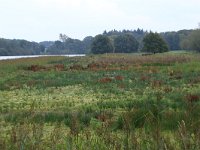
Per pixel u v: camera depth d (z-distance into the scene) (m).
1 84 20.84
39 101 14.84
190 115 5.95
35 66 34.91
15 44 171.00
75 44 191.12
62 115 9.88
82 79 23.38
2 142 4.82
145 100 12.32
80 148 4.52
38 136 5.02
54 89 18.92
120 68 32.72
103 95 16.30
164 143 4.16
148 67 33.25
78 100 14.98
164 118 7.93
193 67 28.14
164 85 19.00
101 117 9.30
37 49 182.88
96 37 114.12
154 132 4.60
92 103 13.95
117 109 11.69
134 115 7.85
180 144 4.35
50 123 9.02
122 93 16.73
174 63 39.22
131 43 132.12
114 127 6.90
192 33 91.94
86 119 9.23
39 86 20.03
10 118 9.59
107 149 4.47
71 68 33.81
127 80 22.30
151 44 89.31
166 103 11.42
